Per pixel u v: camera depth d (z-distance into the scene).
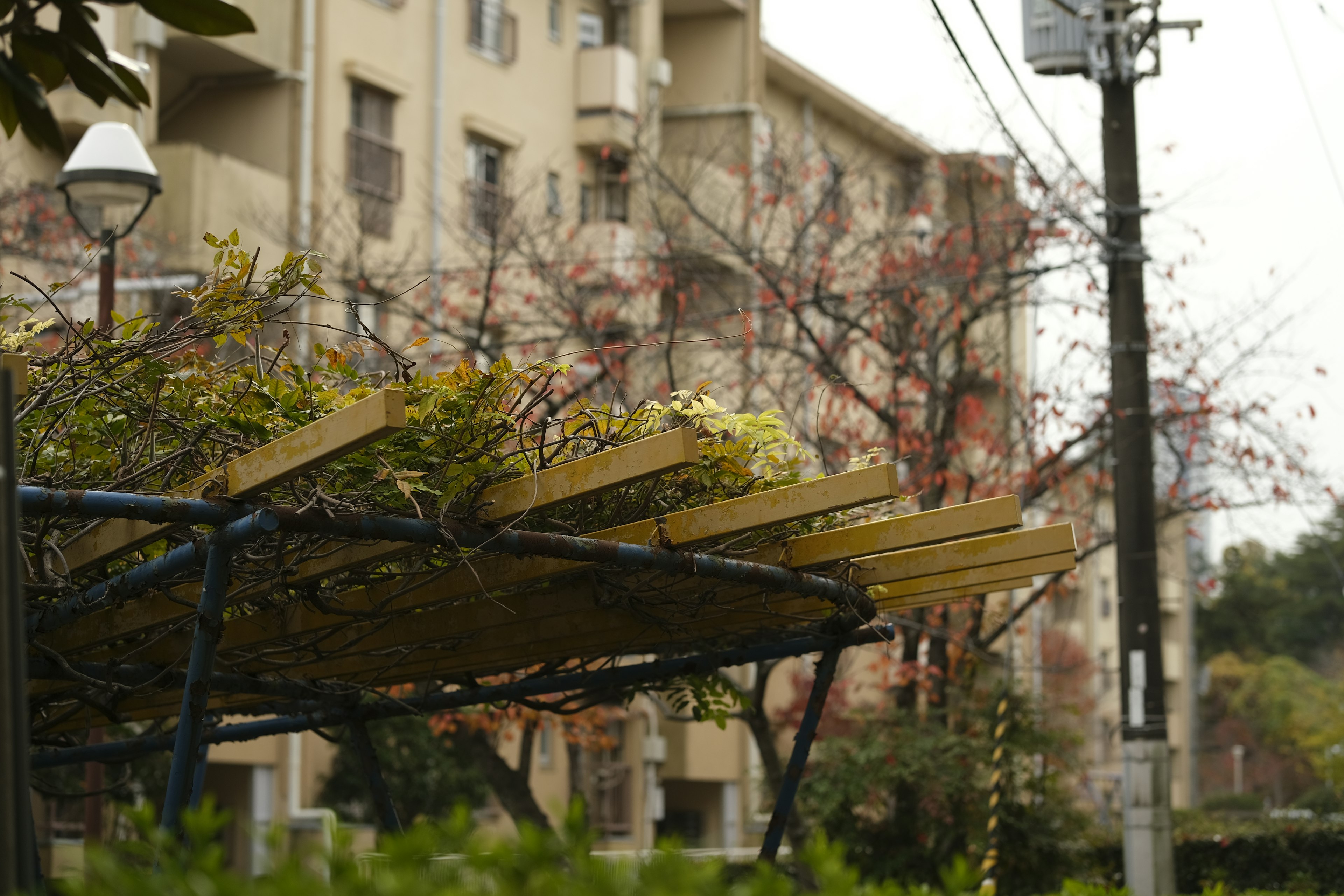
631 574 5.13
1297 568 65.69
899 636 14.81
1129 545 11.91
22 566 4.43
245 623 5.43
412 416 4.11
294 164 20.72
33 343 5.12
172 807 4.12
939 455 14.86
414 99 22.75
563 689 6.69
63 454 4.66
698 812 27.69
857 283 17.92
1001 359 18.12
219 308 4.57
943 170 18.38
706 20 27.48
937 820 14.47
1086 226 12.22
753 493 4.95
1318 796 41.12
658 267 16.62
